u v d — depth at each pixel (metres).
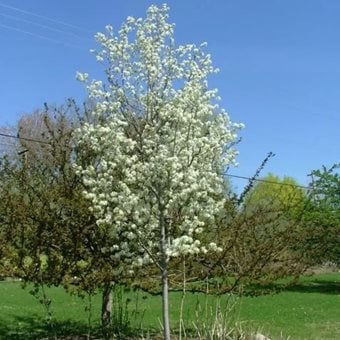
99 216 8.54
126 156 7.54
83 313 15.42
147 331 11.09
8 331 12.19
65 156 10.54
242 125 7.92
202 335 9.84
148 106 7.86
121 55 7.88
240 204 11.75
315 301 21.03
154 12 7.95
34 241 10.12
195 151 7.69
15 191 10.67
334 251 24.39
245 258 10.81
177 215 7.93
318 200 25.50
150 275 10.34
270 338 10.78
